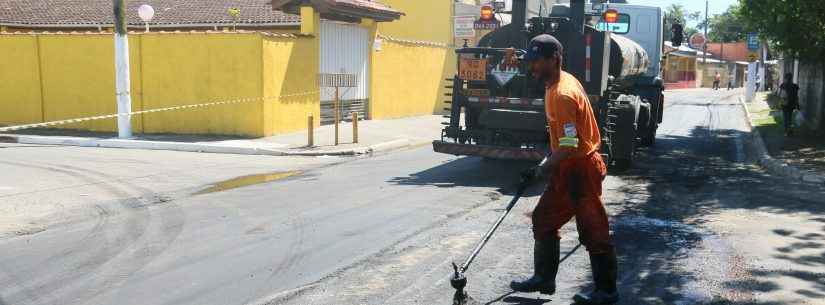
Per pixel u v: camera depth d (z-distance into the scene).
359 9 18.42
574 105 4.50
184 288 5.24
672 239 6.79
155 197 8.94
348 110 19.39
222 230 7.08
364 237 6.76
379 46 20.23
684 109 29.34
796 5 13.33
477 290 5.18
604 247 4.71
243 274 5.59
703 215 7.93
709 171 11.52
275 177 10.73
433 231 7.00
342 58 18.84
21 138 15.48
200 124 16.20
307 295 5.08
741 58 80.38
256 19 21.28
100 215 7.82
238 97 15.81
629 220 7.65
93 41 16.91
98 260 6.00
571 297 5.03
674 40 14.75
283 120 16.41
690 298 5.04
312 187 9.72
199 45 15.97
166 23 21.97
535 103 10.12
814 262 5.97
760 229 7.23
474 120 10.74
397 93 21.67
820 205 8.52
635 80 13.20
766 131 17.64
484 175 10.81
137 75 16.50
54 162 12.11
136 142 14.71
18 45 17.53
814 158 12.28
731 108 30.33
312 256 6.10
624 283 5.39
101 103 17.05
